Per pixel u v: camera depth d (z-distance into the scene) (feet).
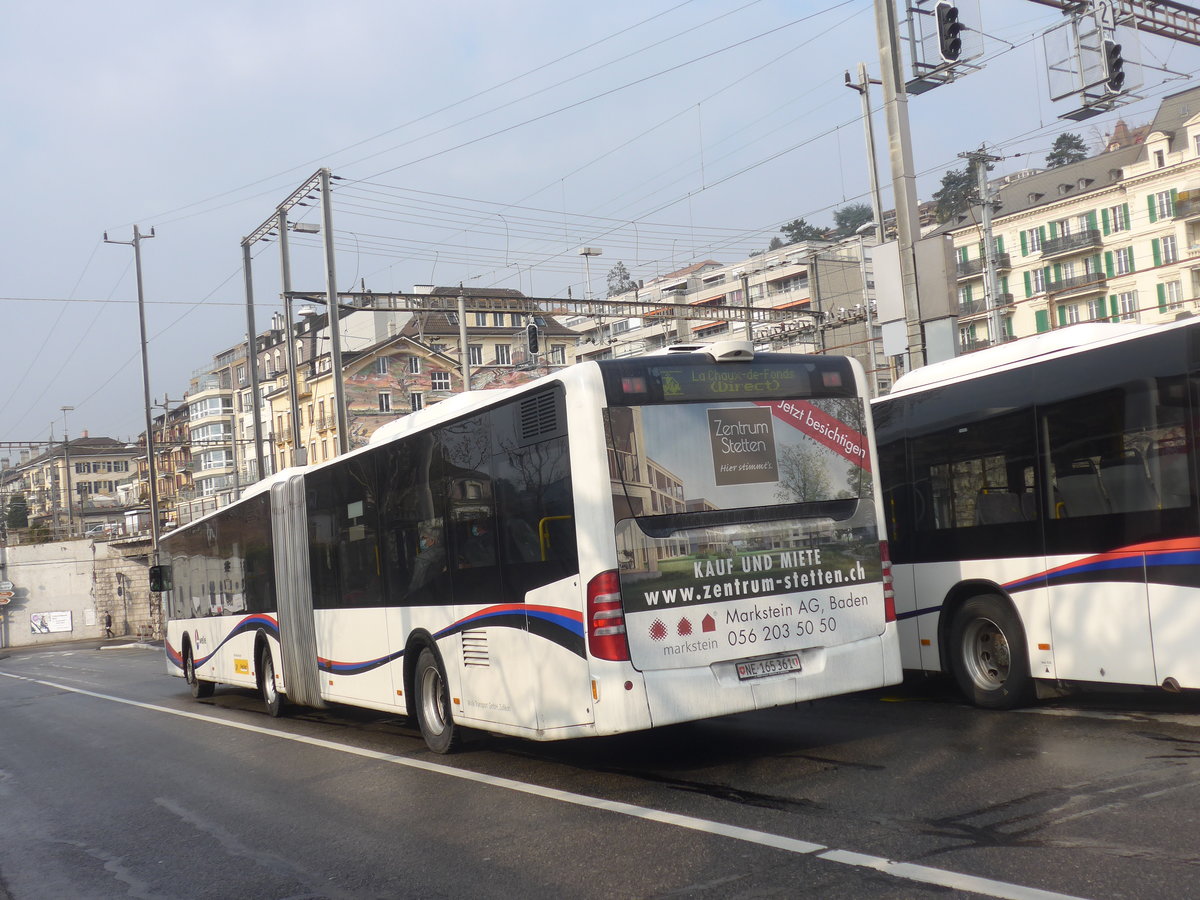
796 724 34.09
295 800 29.96
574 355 299.79
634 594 26.35
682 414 27.63
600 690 26.03
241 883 22.09
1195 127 222.07
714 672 26.94
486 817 25.25
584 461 26.63
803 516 28.68
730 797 24.64
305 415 277.23
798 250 332.60
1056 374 31.14
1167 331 28.04
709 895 17.88
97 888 23.00
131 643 204.44
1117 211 234.79
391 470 37.17
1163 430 28.04
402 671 36.70
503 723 30.22
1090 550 29.99
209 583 62.18
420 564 35.09
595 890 18.85
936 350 53.83
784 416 28.94
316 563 44.62
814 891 17.56
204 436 387.75
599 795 26.25
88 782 37.09
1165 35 59.41
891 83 54.70
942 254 53.42
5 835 29.58
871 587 29.40
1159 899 15.84
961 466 34.24
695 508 27.35
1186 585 27.48
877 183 115.34
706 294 347.97
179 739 46.42
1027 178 260.42
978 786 23.43
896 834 20.30
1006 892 16.62
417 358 263.29
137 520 279.28
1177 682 27.71
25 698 81.87
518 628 29.25
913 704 36.09
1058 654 31.01
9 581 247.50
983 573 33.37
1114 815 20.30
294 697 47.78
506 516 29.78
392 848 23.41
